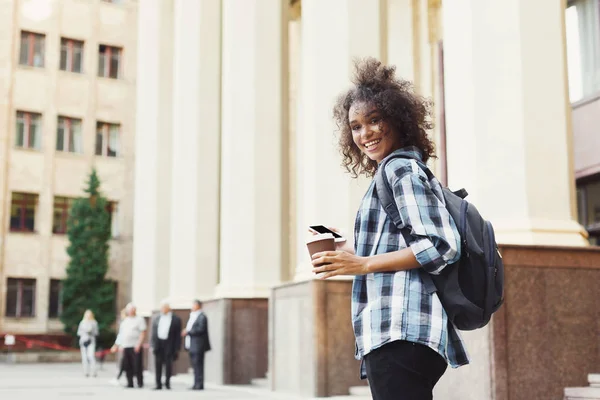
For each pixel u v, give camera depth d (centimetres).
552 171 862
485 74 894
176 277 2069
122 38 4091
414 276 239
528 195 851
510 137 868
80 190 3925
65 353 3475
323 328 1241
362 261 238
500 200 867
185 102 2127
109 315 3675
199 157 2048
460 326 244
